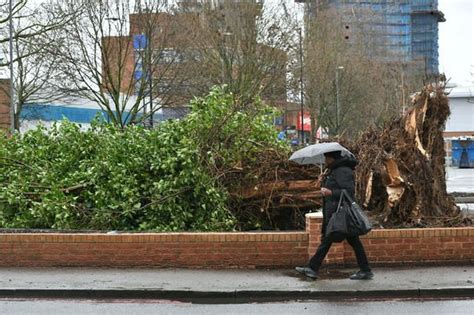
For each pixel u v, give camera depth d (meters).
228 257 9.69
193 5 35.66
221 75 34.56
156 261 9.75
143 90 34.56
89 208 11.31
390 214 10.71
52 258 9.88
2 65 32.84
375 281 8.70
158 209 11.06
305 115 56.78
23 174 12.10
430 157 11.22
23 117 40.03
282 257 9.65
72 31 32.62
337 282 8.70
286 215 11.87
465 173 39.69
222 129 11.78
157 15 34.12
